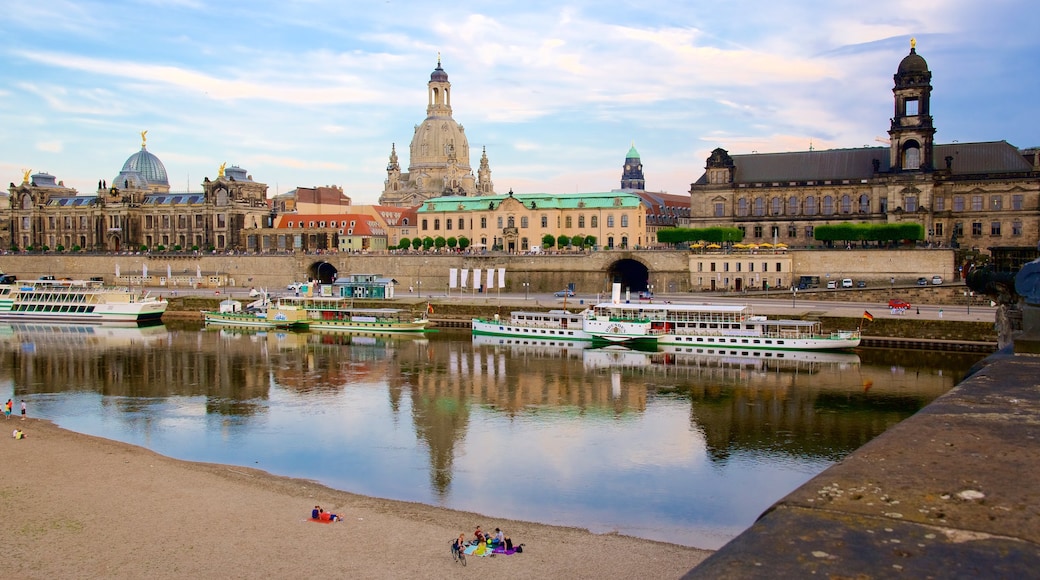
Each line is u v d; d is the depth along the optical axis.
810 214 188.12
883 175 178.50
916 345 123.00
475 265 198.25
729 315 129.62
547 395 92.06
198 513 51.44
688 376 103.12
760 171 195.88
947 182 175.38
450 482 61.44
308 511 52.28
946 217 175.50
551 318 144.75
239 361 117.19
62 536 47.09
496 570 42.91
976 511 12.66
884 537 11.87
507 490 59.53
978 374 23.31
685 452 68.94
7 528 48.25
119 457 64.62
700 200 197.00
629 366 111.38
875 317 127.69
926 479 14.10
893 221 176.75
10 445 67.62
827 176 188.62
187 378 103.50
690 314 131.25
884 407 84.38
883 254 164.38
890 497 13.34
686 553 46.06
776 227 190.88
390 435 74.94
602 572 43.00
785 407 84.94
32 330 157.50
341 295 180.00
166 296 193.75
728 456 67.75
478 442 72.50
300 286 195.25
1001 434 16.56
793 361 114.00
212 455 68.69
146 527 48.75
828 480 14.27
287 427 78.00
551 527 50.66
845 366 109.25
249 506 53.03
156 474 60.09
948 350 120.88
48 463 62.41
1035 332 26.77
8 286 185.12
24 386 98.31
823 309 141.00
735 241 184.25
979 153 177.88
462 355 122.56
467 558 44.53
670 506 56.28
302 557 44.41
